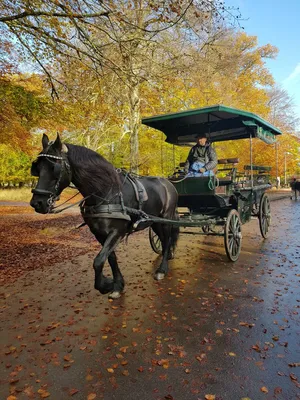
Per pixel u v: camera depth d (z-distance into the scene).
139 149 17.48
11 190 29.42
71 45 6.94
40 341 3.48
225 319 3.88
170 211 5.71
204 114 7.07
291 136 31.92
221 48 12.36
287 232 9.61
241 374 2.81
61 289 5.11
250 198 7.69
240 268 5.98
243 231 9.88
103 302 4.52
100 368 2.96
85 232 10.60
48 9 6.53
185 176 6.60
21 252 7.72
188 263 6.41
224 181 6.80
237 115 7.11
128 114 13.61
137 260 6.74
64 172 3.80
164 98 13.59
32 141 15.38
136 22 8.14
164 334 3.56
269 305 4.27
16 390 2.68
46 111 9.76
